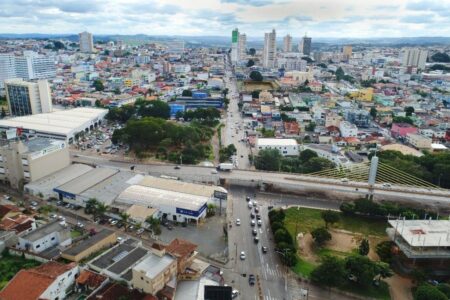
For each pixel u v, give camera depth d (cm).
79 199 17675
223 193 17562
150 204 16950
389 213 17525
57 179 19512
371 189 19438
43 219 15925
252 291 12356
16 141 19888
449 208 19538
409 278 13538
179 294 11638
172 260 11862
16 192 18988
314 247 15162
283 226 15638
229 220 17038
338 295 12344
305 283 12888
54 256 13088
